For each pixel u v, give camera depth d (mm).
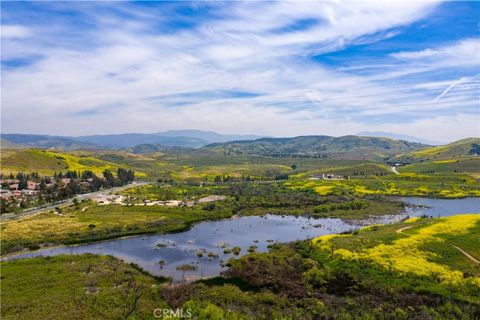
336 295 62938
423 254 75750
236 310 56406
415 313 53312
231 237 114000
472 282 62094
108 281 70562
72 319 53062
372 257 74812
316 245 89438
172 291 65625
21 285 67750
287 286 67938
